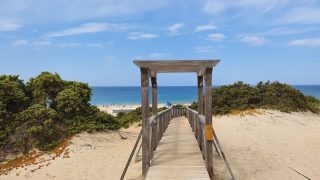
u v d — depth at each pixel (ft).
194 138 47.11
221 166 38.06
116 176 35.60
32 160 42.60
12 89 51.72
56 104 54.13
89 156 44.29
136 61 29.50
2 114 47.78
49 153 44.91
